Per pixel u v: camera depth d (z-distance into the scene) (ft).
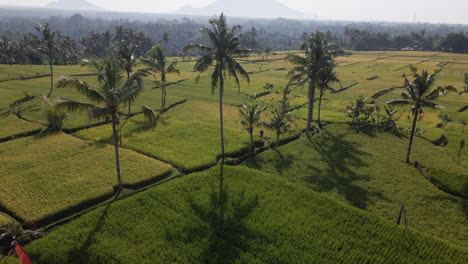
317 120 171.94
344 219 80.64
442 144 143.02
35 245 68.90
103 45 451.94
